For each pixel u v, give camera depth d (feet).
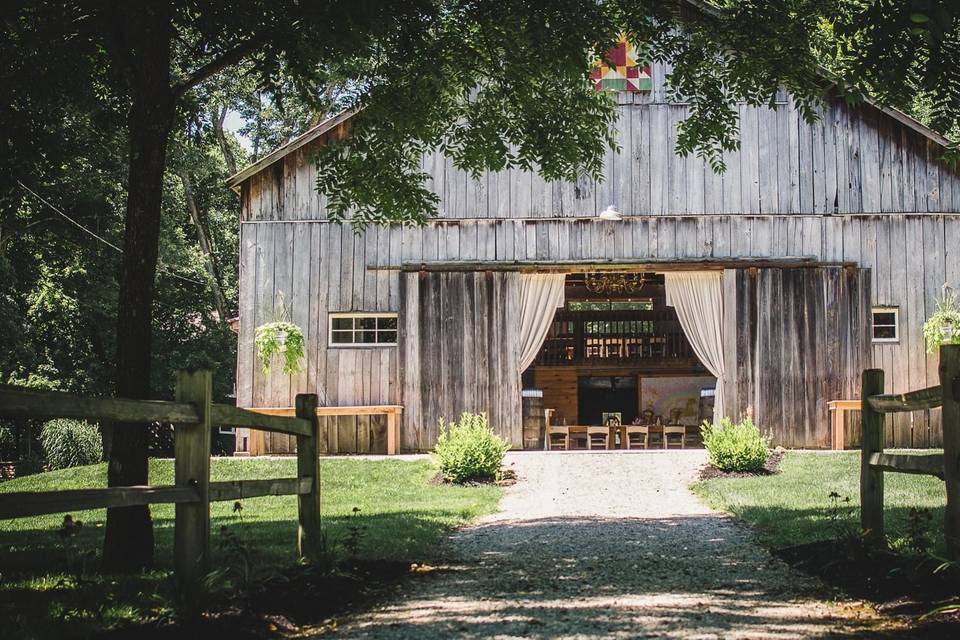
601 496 44.65
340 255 62.34
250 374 61.87
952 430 19.17
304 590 20.10
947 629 16.30
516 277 61.77
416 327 61.57
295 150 62.64
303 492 23.56
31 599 19.60
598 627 17.19
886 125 62.03
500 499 44.83
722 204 61.98
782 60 33.45
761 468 49.96
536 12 29.71
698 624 17.35
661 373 76.48
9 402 13.24
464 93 37.06
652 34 35.19
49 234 79.51
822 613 18.39
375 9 25.91
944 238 61.72
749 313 61.16
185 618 16.99
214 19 26.66
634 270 61.57
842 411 59.62
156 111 26.30
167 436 89.76
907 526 28.96
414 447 61.11
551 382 77.05
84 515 40.68
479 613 18.69
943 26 21.76
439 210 62.39
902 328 61.46
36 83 32.30
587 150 38.88
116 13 26.27
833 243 61.67
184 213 102.37
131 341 25.80
